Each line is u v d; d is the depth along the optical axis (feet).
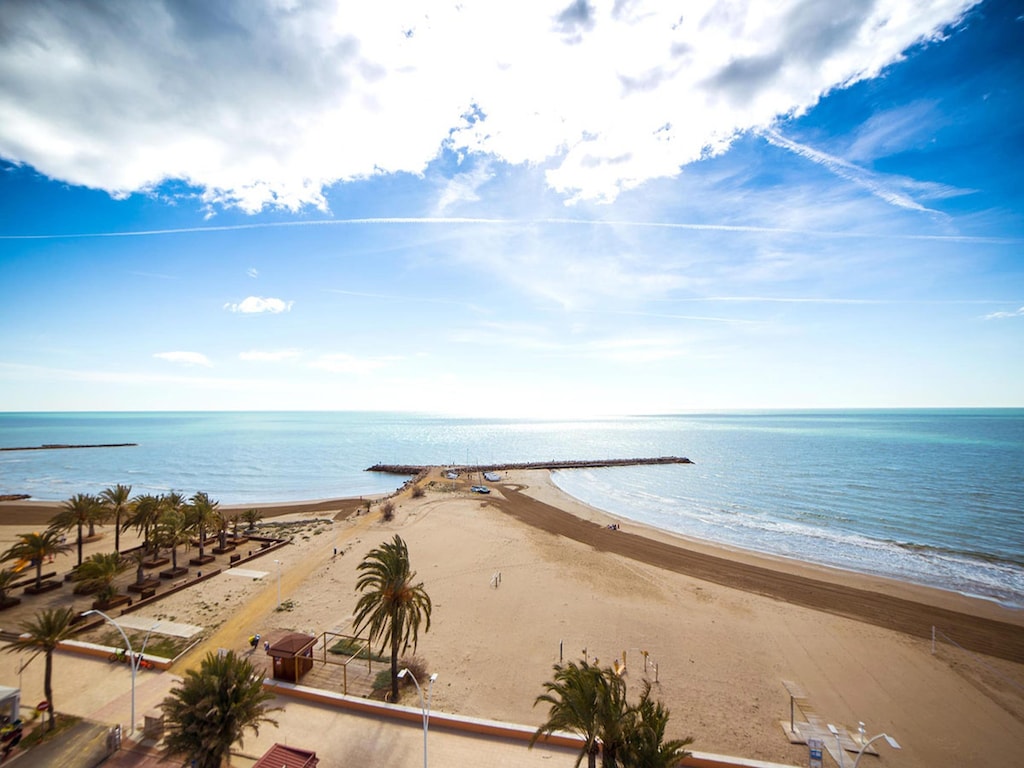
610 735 72.28
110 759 87.81
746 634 146.92
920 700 116.37
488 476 465.06
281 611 155.43
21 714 99.66
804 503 343.87
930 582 192.65
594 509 337.52
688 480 466.70
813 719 107.65
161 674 116.16
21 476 508.53
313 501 377.50
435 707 107.96
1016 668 131.03
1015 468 454.81
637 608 163.94
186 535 198.18
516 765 88.07
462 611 159.43
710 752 97.09
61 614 99.55
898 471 455.63
